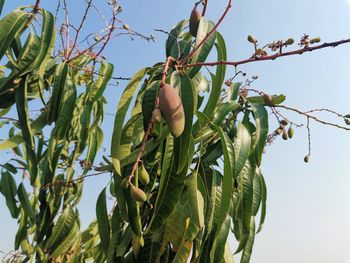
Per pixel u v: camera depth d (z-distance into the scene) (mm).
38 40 684
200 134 508
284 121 604
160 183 460
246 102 609
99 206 572
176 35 613
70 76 755
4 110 803
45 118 688
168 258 521
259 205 557
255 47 466
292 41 455
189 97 436
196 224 475
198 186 506
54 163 716
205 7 518
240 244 525
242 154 514
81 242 823
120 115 469
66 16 705
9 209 837
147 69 490
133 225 461
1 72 764
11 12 636
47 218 744
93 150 789
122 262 534
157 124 483
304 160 615
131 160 492
